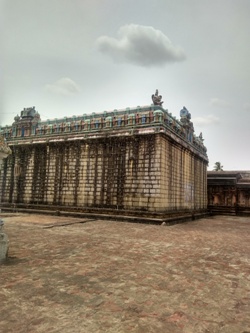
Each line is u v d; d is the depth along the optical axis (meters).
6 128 30.03
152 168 20.58
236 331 4.05
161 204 20.08
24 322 4.07
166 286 5.94
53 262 7.54
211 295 5.50
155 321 4.27
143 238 12.45
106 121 23.39
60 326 3.98
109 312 4.53
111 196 22.17
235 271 7.31
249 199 33.09
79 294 5.27
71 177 24.47
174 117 24.23
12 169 28.02
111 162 22.59
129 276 6.54
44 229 14.06
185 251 9.77
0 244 7.47
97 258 8.18
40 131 27.06
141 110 22.48
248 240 12.88
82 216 22.19
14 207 26.56
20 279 6.03
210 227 18.56
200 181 30.86
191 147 27.33
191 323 4.25
